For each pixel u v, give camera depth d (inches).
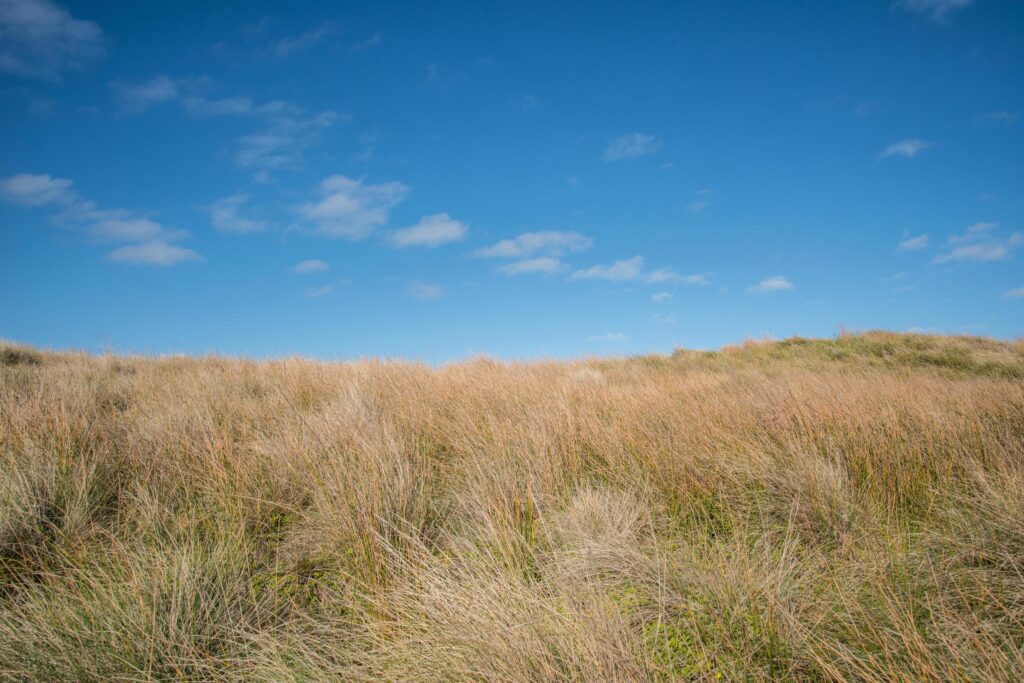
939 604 109.3
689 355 663.8
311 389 312.2
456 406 261.6
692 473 185.0
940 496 168.9
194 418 237.3
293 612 123.0
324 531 154.6
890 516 154.5
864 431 204.7
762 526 153.6
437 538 154.3
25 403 230.4
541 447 197.3
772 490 170.9
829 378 373.4
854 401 248.2
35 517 154.9
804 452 187.9
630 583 126.7
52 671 102.3
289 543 153.4
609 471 191.3
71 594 125.6
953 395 270.1
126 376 361.1
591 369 489.4
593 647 92.5
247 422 237.6
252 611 121.5
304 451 192.5
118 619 112.3
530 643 95.0
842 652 96.2
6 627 111.0
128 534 154.0
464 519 163.3
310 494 176.6
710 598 112.5
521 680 89.1
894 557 126.2
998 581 118.9
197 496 178.9
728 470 181.2
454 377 348.2
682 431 212.2
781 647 98.7
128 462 195.0
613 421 230.2
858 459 188.9
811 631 102.0
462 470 195.9
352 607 121.7
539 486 171.9
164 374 375.2
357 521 148.6
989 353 538.6
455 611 107.6
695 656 101.7
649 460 195.2
